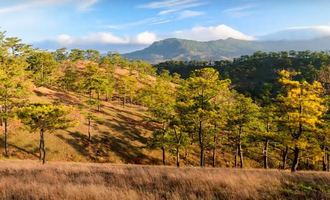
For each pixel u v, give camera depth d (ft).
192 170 60.49
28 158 188.14
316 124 137.59
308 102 121.29
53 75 334.44
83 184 39.88
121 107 319.68
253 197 34.12
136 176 48.96
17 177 48.65
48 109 143.64
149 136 255.91
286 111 128.88
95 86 265.54
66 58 413.39
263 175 49.34
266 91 350.64
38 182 42.98
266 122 188.55
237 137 190.19
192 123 173.06
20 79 235.20
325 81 413.80
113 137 237.45
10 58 237.86
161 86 287.48
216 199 33.30
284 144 127.03
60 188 36.09
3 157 178.40
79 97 315.78
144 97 283.59
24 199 32.99
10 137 198.70
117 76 451.94
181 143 201.87
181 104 165.07
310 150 131.85
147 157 229.25
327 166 200.34
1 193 35.22
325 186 44.09
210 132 186.60
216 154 251.39
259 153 220.23
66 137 216.95
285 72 127.03
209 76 163.12
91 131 234.99
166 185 40.96
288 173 56.34
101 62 433.07
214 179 41.98
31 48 268.62
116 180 45.16
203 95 162.71
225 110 184.34
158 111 203.51
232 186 38.14
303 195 36.99
